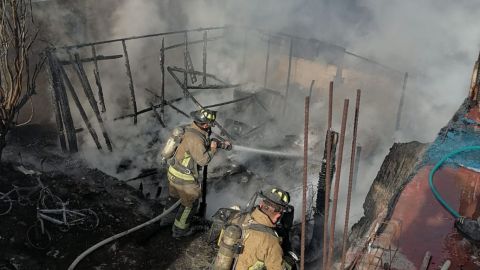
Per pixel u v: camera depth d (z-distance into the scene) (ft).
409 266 10.27
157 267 15.06
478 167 13.26
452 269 10.16
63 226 15.96
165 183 22.52
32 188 16.99
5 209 15.84
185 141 15.51
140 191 19.60
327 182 9.51
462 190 12.44
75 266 14.28
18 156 19.84
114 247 15.47
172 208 16.35
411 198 12.26
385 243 10.87
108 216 17.12
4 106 17.34
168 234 16.66
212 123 15.83
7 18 16.44
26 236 14.99
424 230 11.23
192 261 15.47
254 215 10.62
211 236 12.62
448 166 13.41
